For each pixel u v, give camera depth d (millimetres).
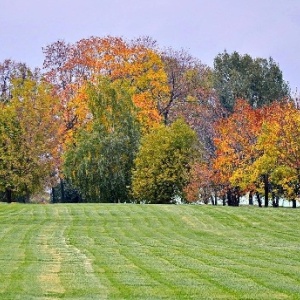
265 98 173750
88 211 85312
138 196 115062
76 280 35000
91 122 126562
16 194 122500
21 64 136875
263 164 99688
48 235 63812
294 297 29812
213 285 33219
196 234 65812
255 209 85375
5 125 112562
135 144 119562
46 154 116625
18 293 30891
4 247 53688
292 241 60125
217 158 111250
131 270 39219
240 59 182750
